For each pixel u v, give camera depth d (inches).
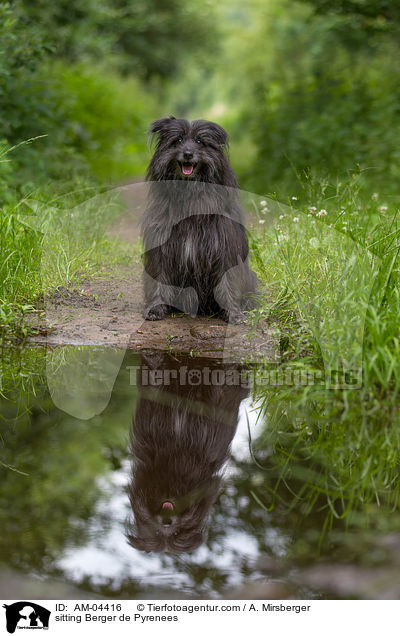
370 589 80.3
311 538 91.6
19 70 363.6
